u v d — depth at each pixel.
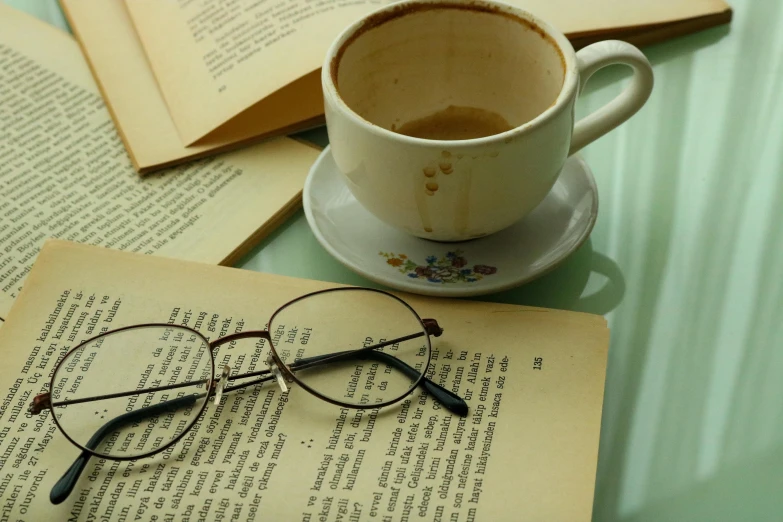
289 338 0.46
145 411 0.44
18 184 0.52
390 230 0.49
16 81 0.57
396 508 0.41
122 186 0.52
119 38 0.58
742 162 0.52
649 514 0.42
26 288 0.47
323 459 0.43
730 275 0.48
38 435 0.43
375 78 0.49
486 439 0.43
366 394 0.44
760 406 0.44
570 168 0.50
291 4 0.56
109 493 0.42
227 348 0.46
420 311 0.46
